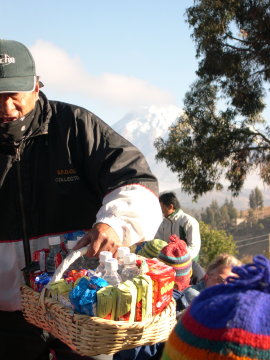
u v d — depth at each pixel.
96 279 1.86
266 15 19.42
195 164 21.23
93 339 1.77
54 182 2.35
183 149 21.28
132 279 1.89
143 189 2.19
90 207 2.43
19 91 2.17
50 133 2.35
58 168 2.35
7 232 2.34
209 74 20.80
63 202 2.38
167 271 1.96
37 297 2.04
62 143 2.34
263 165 21.17
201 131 21.16
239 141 20.88
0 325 2.42
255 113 20.77
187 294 3.13
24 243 2.34
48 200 2.36
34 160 2.35
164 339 1.91
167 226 5.93
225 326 1.07
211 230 29.11
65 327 1.85
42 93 2.40
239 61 20.09
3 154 2.31
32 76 2.23
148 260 2.12
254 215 116.69
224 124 21.17
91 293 1.80
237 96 20.56
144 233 2.11
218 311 1.10
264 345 1.05
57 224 2.39
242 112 20.98
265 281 1.15
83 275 1.97
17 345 2.43
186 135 21.67
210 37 20.20
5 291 2.37
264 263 1.17
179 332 1.14
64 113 2.38
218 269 3.23
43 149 2.36
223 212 116.62
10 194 2.33
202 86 21.23
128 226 2.06
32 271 2.20
